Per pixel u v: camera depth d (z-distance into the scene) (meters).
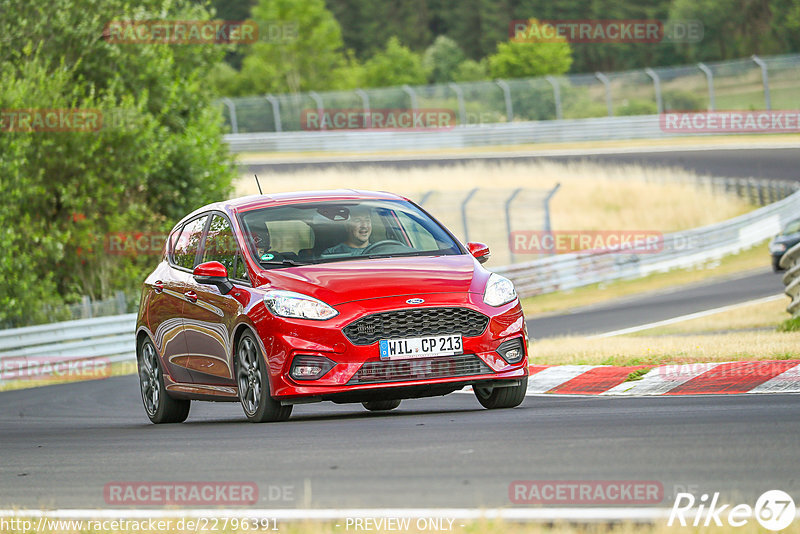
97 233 77.50
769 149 153.75
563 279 93.06
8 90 70.88
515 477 16.05
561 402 27.41
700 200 126.94
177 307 29.55
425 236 28.20
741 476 15.30
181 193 84.50
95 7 81.19
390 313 24.69
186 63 89.44
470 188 133.50
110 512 15.27
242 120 183.62
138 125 75.56
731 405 23.73
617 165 144.75
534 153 163.12
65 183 75.19
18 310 67.62
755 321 55.31
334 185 136.00
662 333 54.94
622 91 175.38
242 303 26.25
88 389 49.62
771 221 113.94
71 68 79.81
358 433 22.00
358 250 27.28
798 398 24.47
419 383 24.59
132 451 22.17
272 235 27.61
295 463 18.58
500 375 25.27
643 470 16.08
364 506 14.61
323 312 24.75
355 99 182.00
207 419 31.81
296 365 24.70
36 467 20.95
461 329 25.08
